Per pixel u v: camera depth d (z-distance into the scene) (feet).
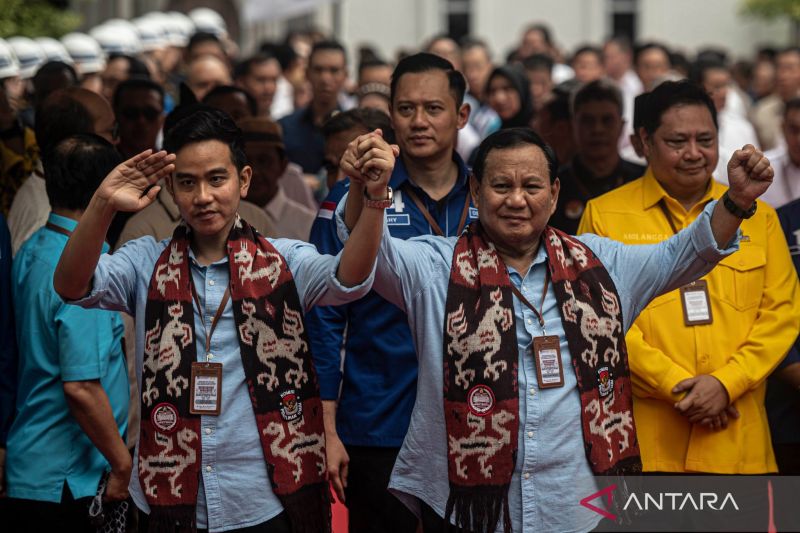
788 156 49.06
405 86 35.78
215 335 28.53
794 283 36.24
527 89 65.41
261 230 41.65
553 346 28.78
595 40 176.55
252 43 169.37
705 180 36.19
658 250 29.55
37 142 41.86
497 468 28.27
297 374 28.63
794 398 39.37
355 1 174.60
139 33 99.71
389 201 26.81
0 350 35.55
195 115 28.91
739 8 163.43
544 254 29.55
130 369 38.73
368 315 35.17
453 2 176.96
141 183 26.96
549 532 28.53
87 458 34.58
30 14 90.89
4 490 34.96
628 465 28.99
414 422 29.53
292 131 69.15
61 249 34.42
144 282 28.99
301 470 28.43
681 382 34.42
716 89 77.05
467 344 28.60
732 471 34.73
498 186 28.96
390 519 35.29
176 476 28.02
